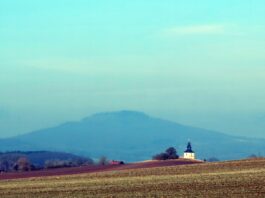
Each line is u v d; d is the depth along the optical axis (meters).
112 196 136.62
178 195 130.75
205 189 140.00
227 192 130.62
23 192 159.75
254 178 162.00
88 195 142.38
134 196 134.00
